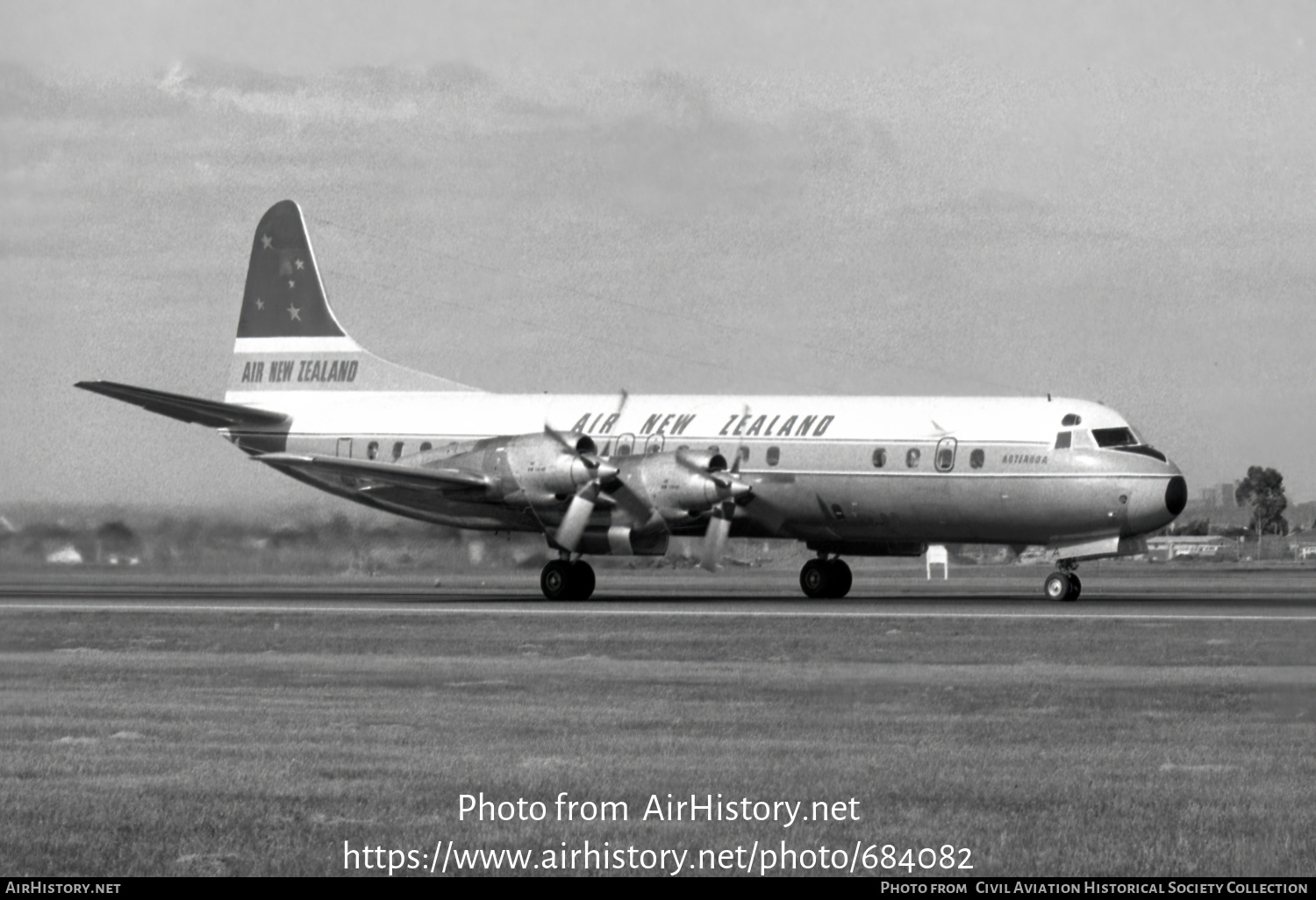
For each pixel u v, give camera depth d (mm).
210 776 50188
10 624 108250
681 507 127562
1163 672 75312
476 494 131750
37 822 45219
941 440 128750
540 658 85250
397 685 72688
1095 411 127438
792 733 58094
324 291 161000
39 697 68688
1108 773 50844
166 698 68250
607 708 64625
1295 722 60219
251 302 163625
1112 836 43812
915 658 84000
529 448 130500
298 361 160500
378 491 139875
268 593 148875
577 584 133375
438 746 55062
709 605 123688
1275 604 124188
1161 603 126688
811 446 132375
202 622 108562
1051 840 43531
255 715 62719
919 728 59250
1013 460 126625
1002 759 52844
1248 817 45562
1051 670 77062
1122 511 124000
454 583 171125
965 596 144250
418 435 147375
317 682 74062
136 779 49906
